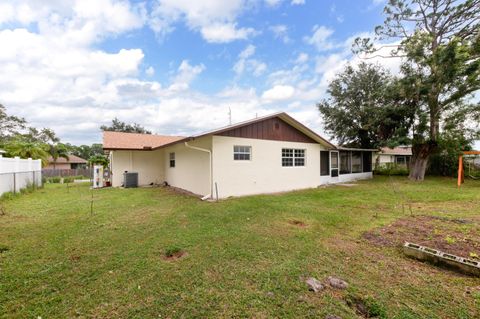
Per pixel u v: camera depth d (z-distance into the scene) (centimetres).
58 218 543
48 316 205
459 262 281
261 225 482
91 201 761
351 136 1792
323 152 1283
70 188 1211
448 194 873
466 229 436
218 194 819
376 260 319
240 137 880
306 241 390
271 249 355
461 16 1215
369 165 1633
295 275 276
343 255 335
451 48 1082
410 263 310
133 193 981
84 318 203
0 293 238
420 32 1248
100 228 465
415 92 1281
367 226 474
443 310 213
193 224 493
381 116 1498
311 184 1143
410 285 255
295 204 700
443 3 1252
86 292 242
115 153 1285
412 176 1453
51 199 819
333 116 1795
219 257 326
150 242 385
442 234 410
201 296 234
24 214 582
